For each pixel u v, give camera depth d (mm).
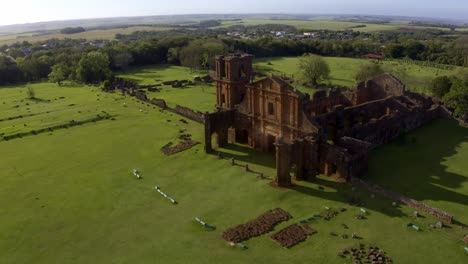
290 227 48906
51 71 193125
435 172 64500
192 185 61938
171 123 99125
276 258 43156
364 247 44469
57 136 90625
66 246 46719
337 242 45625
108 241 47438
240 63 81500
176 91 143000
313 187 59844
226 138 80312
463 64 183875
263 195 57750
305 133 66438
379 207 52969
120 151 78875
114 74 187375
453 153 73062
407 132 86312
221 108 84062
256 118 75625
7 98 138000
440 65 186500
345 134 70750
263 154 74625
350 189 58531
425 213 50969
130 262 43281
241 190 59625
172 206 55375
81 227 50750
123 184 63031
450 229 47375
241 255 43875
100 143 84438
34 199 58750
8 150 81562
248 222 50375
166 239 47375
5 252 45906
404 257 42500
